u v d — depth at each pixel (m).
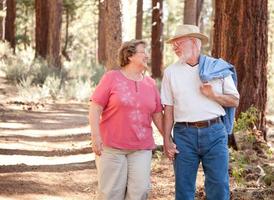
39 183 6.54
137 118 4.39
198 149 4.49
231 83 4.48
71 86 16.86
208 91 4.38
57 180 6.77
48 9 22.09
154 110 4.53
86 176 7.08
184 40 4.48
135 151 4.46
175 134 4.58
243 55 7.94
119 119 4.38
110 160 4.44
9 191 6.10
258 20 7.91
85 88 16.75
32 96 15.59
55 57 20.55
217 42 8.23
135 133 4.40
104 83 4.40
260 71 7.98
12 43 28.05
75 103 15.84
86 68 21.16
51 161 8.18
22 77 17.11
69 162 8.09
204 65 4.44
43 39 22.25
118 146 4.40
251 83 7.95
